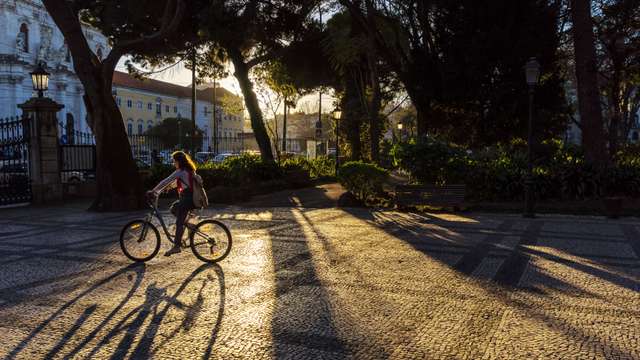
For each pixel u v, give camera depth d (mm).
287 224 11547
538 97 18516
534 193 14789
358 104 28812
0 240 9586
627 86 27125
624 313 5148
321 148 42875
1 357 4066
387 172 15469
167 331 4645
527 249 8516
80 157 18625
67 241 9422
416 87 20375
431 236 9852
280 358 4027
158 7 17656
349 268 7137
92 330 4680
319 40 24609
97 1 18406
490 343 4336
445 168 14992
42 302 5566
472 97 18641
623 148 25969
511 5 17719
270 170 22828
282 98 29359
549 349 4199
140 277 6637
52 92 69000
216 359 4012
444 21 18750
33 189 16734
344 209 14750
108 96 14648
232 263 7453
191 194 7316
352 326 4766
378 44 20859
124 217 12992
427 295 5801
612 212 12438
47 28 68375
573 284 6281
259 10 20547
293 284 6273
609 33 19281
